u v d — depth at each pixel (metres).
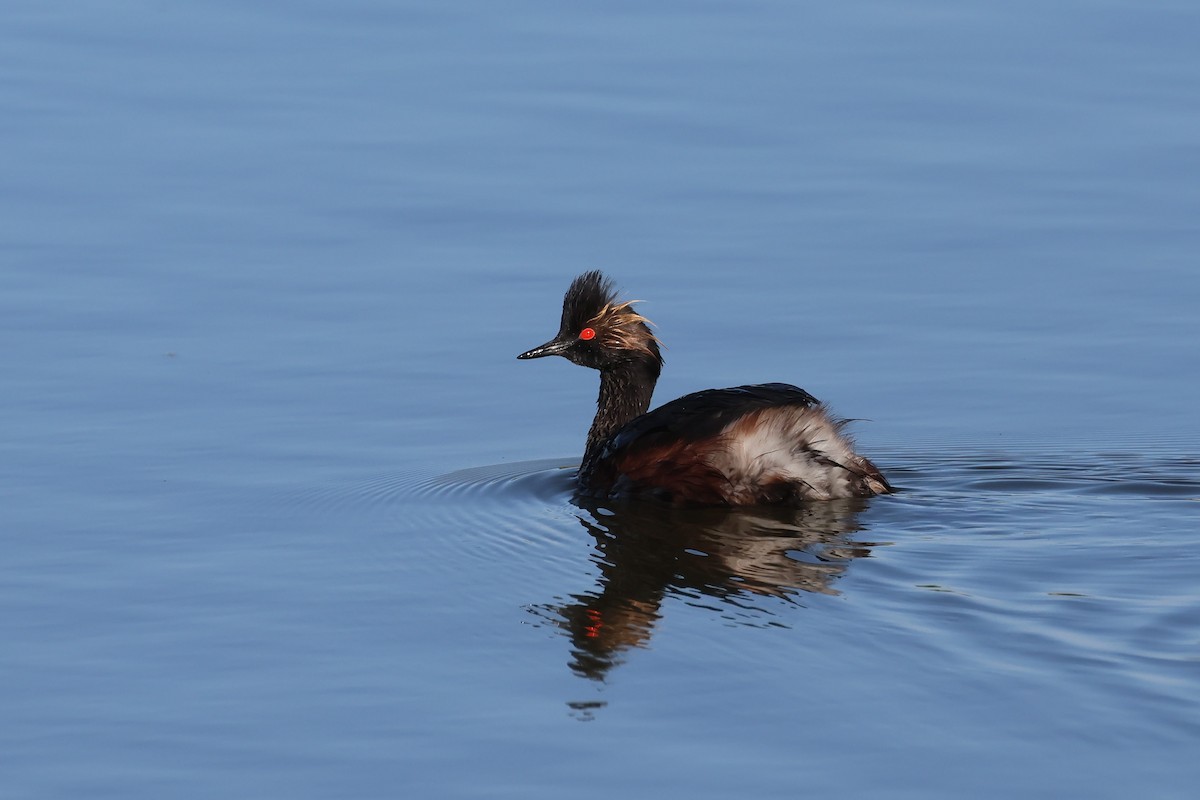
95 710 12.09
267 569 15.32
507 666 12.74
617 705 11.86
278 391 21.45
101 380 21.53
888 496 17.38
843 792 10.47
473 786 10.75
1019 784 10.45
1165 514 16.27
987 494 17.36
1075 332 23.19
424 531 16.56
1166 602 13.32
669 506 17.38
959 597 13.64
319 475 18.62
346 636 13.48
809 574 14.59
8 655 13.20
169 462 18.88
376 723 11.74
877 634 12.88
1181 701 11.39
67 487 17.91
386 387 21.77
